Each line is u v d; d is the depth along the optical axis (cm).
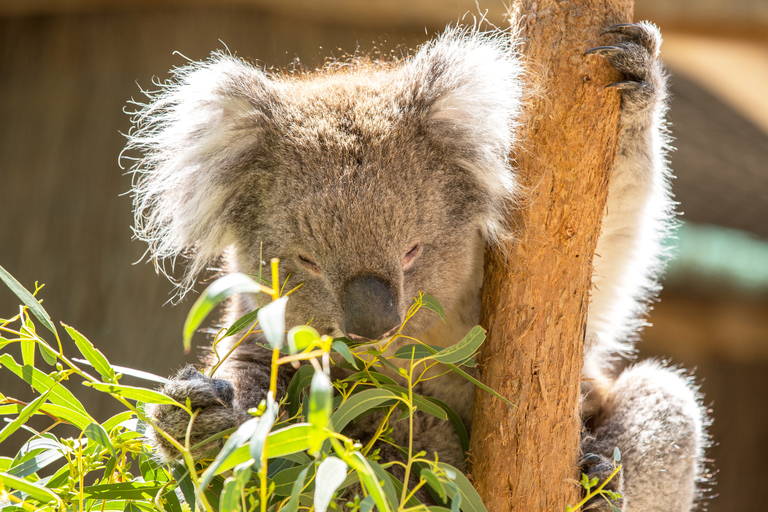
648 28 446
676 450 534
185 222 507
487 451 422
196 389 376
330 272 428
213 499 367
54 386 362
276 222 459
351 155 451
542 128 433
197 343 1274
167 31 1421
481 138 475
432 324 497
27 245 1299
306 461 340
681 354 1716
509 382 421
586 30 432
